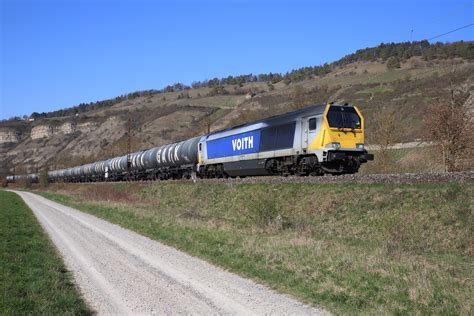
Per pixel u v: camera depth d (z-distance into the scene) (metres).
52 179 101.88
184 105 160.62
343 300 8.91
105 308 8.98
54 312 8.55
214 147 35.59
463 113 26.28
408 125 54.53
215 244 15.37
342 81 128.38
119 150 97.25
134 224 22.69
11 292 9.82
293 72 184.62
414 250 13.52
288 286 10.09
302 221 18.80
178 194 35.91
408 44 151.88
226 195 28.33
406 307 8.30
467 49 112.88
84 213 32.31
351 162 23.27
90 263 13.63
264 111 87.31
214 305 8.91
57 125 186.00
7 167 163.50
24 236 20.08
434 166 29.67
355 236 16.31
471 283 9.76
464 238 13.77
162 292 10.00
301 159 25.25
